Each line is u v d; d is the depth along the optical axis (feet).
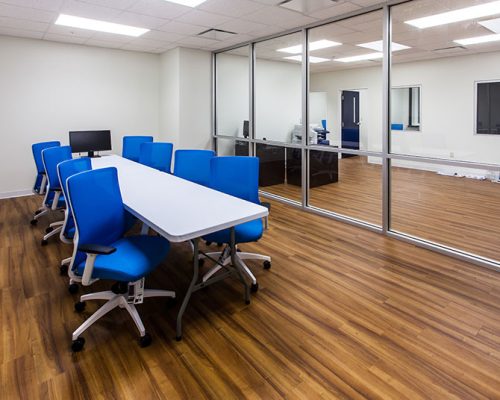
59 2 12.42
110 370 6.18
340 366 6.26
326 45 16.46
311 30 15.25
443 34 12.97
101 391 5.71
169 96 21.25
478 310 8.02
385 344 6.84
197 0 12.20
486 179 15.20
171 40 18.17
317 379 5.95
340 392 5.66
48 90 18.58
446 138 13.23
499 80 12.01
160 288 9.14
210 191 9.41
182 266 10.47
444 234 12.82
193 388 5.77
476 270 10.10
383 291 8.90
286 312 7.98
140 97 21.54
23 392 5.67
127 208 7.94
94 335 7.16
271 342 6.93
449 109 13.04
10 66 17.44
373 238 12.76
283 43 17.75
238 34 16.83
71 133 18.63
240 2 12.30
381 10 12.68
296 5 12.50
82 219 6.50
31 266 10.29
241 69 19.97
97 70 19.85
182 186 10.03
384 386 5.79
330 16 13.78
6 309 8.05
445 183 16.70
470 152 12.74
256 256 10.21
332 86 16.15
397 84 13.66
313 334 7.17
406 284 9.26
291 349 6.72
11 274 9.78
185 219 7.01
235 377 6.02
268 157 20.51
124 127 21.21
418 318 7.71
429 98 13.32
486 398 5.54
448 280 9.49
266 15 13.74
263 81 19.07
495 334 7.14
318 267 10.31
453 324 7.48
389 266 10.37
